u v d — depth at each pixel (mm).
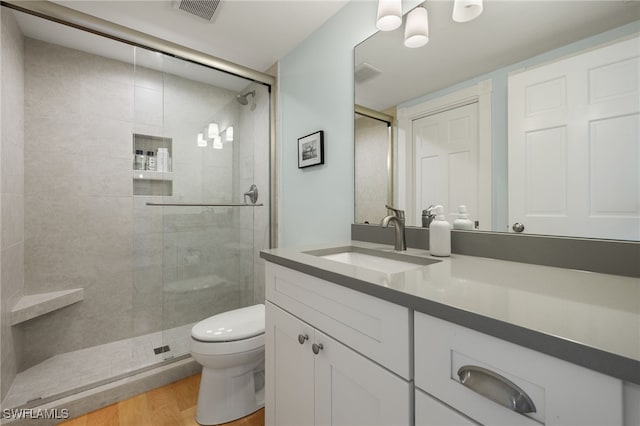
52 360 1930
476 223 1102
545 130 924
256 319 1559
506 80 1019
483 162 1082
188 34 1828
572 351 399
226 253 2227
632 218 764
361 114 1547
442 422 564
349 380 777
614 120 791
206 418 1408
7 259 1590
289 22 1738
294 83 2021
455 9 1151
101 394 1541
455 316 530
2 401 1485
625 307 530
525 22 977
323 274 847
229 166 2203
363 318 738
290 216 2076
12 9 1494
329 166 1752
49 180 1990
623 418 373
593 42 832
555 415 427
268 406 1167
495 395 474
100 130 2168
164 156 1990
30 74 1924
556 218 897
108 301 2188
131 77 2291
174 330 2014
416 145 1310
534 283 696
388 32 1407
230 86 2172
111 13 1609
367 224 1519
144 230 2264
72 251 2068
